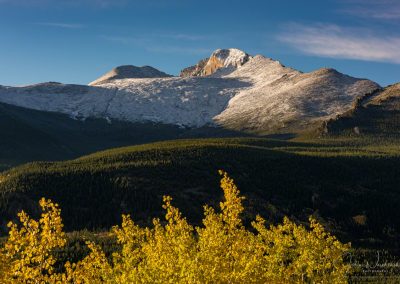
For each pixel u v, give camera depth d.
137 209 142.25
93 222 136.12
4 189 145.88
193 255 27.75
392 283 99.75
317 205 160.88
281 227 39.09
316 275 37.84
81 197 145.50
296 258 37.56
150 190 151.12
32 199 141.88
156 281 27.67
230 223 30.42
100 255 31.84
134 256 31.31
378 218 155.38
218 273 27.11
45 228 26.61
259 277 30.44
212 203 150.50
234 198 30.70
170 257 28.38
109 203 144.12
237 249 29.64
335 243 37.97
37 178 152.38
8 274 26.25
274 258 34.97
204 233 29.05
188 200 150.00
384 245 141.00
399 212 160.12
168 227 31.02
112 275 30.66
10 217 134.75
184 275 26.67
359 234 148.38
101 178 155.38
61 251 94.31
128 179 155.62
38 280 26.89
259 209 151.88
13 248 26.62
